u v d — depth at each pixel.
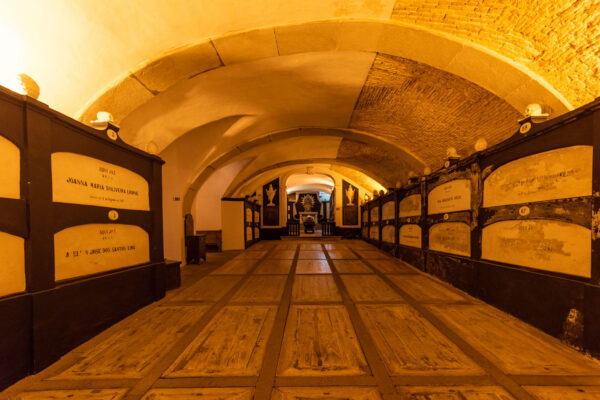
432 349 2.61
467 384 2.07
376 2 3.27
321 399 1.91
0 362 2.01
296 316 3.49
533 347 2.63
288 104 6.52
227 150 8.16
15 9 2.68
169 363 2.39
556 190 2.85
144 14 3.14
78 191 2.81
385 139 8.17
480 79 3.98
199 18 3.33
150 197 4.13
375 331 3.02
